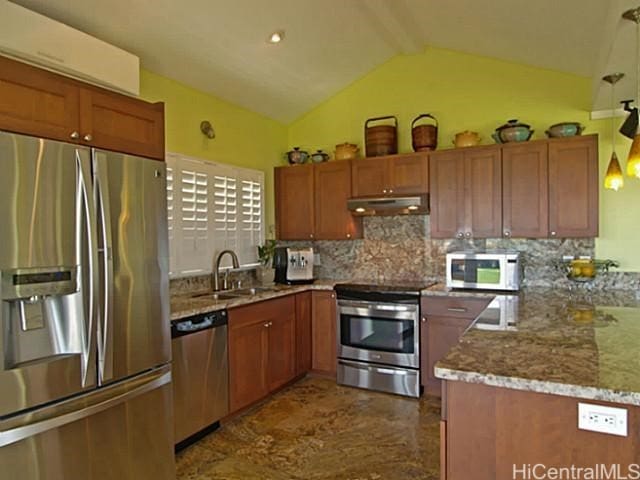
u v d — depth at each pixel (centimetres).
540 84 380
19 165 173
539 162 354
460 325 352
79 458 193
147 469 226
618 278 353
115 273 208
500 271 357
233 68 361
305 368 416
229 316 319
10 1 224
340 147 442
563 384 135
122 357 211
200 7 280
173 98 349
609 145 355
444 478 157
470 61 407
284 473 253
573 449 138
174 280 349
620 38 216
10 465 169
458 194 385
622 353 168
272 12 308
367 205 413
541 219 354
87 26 261
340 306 400
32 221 177
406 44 405
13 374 170
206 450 281
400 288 381
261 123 454
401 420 322
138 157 224
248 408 344
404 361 371
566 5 252
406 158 405
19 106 177
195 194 365
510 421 147
